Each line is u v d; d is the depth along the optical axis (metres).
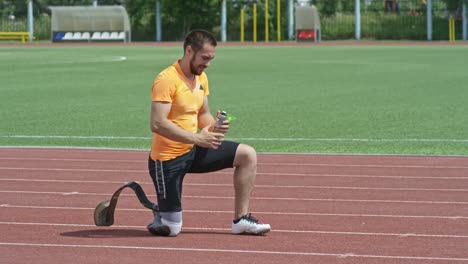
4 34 81.12
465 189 12.53
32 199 11.77
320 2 85.25
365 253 8.61
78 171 14.23
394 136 18.59
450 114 22.69
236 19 83.25
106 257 8.45
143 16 84.12
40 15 89.31
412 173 13.92
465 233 9.58
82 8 78.75
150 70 40.91
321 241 9.16
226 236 9.41
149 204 9.42
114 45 73.88
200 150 9.41
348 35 82.81
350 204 11.40
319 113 23.12
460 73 37.97
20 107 24.89
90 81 34.75
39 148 16.83
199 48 9.20
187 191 12.27
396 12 83.94
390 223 10.14
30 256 8.49
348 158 15.52
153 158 9.39
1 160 15.33
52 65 45.06
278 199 11.77
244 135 18.84
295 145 17.38
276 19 82.56
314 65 44.31
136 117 22.38
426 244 9.02
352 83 33.25
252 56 53.69
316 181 13.22
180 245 8.95
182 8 82.25
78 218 10.45
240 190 9.45
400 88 30.91
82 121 21.48
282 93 29.19
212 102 26.20
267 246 8.91
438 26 80.69
